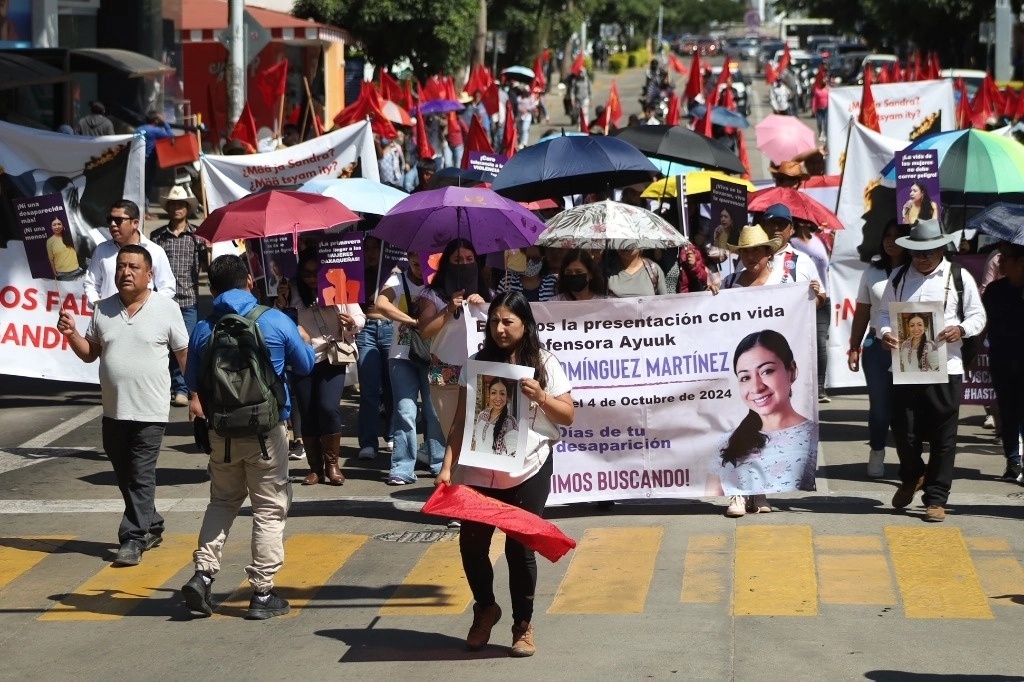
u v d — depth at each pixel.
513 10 53.88
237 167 13.53
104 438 8.47
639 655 6.64
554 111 55.34
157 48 26.84
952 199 12.82
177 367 13.77
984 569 7.94
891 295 9.26
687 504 9.65
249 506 9.84
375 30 38.69
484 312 8.99
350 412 13.52
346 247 9.98
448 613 7.44
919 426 9.08
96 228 12.37
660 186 12.80
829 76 59.50
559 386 6.61
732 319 9.16
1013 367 9.98
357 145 13.64
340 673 6.53
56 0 23.66
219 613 7.54
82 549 8.84
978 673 6.30
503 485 6.54
